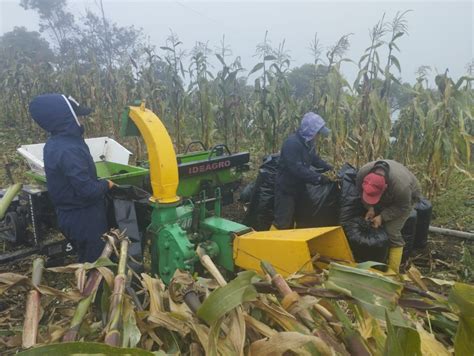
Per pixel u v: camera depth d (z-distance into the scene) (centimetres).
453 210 573
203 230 329
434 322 165
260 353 127
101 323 156
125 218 322
